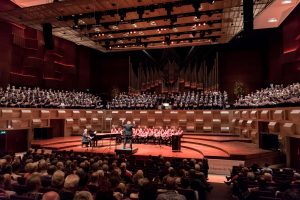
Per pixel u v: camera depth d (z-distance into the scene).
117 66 25.59
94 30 17.70
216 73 22.53
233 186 6.70
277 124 12.22
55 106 18.41
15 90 16.30
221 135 18.36
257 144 14.14
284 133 11.59
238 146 13.63
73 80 23.64
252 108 15.48
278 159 12.38
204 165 8.73
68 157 8.86
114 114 21.39
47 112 17.62
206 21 15.85
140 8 14.15
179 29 17.25
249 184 6.04
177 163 8.35
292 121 10.91
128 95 23.17
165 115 20.42
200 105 19.81
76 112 19.94
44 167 6.35
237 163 10.95
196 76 23.12
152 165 8.29
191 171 6.14
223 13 14.32
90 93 24.28
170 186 4.39
